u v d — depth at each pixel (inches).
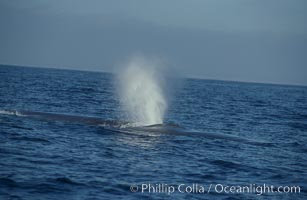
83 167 3065.9
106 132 4490.7
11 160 3093.0
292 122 7760.8
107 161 3292.3
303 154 4210.1
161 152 3722.9
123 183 2738.7
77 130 4522.6
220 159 3597.4
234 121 7121.1
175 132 4606.3
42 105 7165.4
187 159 3538.4
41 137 4037.9
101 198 2447.1
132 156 3513.8
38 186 2556.6
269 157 3892.7
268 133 5826.8
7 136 3969.0
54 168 2974.9
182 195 2581.2
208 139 4468.5
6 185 2527.1
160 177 2940.5
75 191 2529.5
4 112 5369.1
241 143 4468.5
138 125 4862.2
